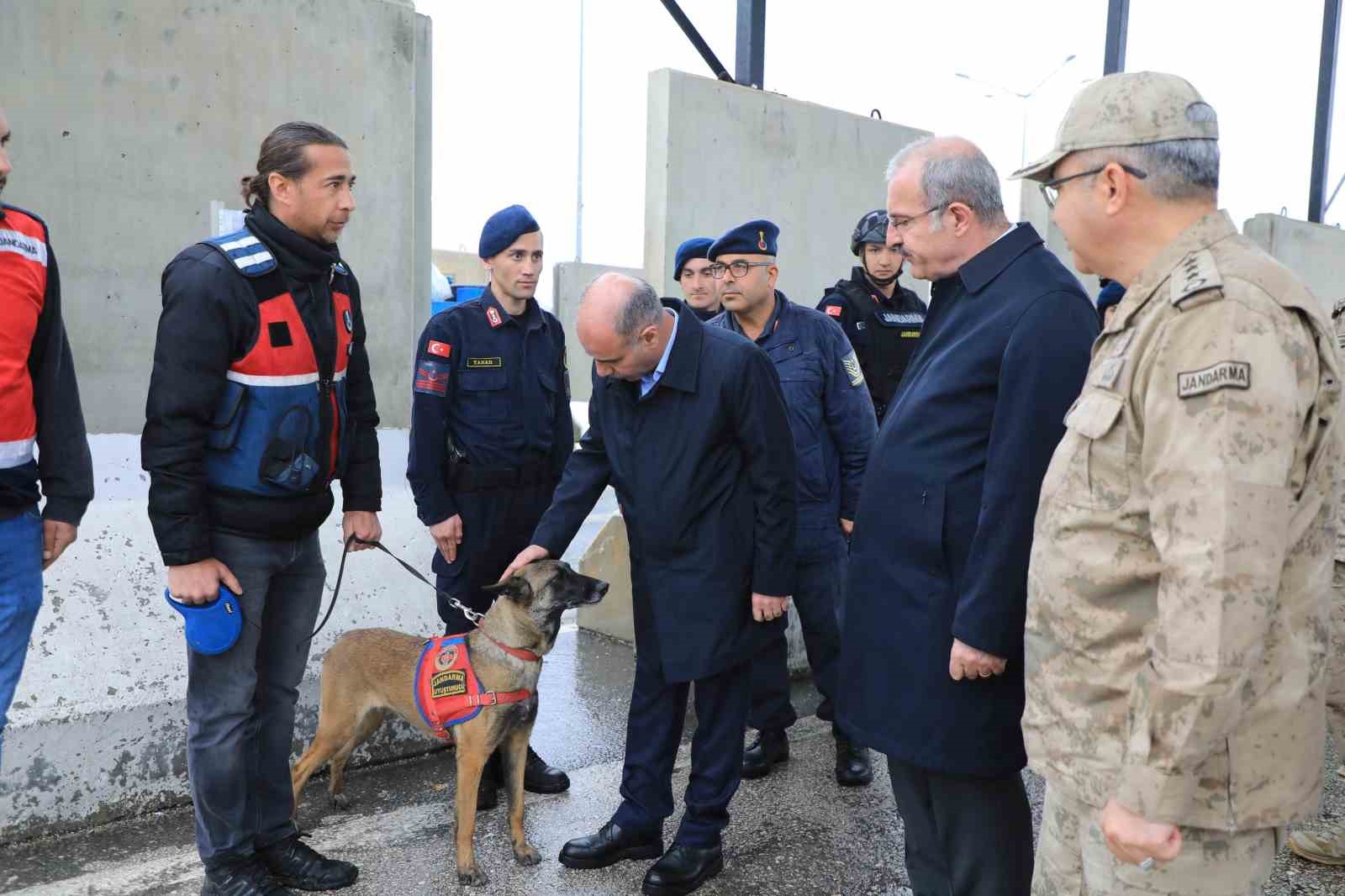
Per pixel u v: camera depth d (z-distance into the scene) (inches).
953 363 86.4
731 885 117.0
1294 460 57.4
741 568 115.5
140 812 129.9
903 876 119.6
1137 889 62.2
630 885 116.5
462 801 116.4
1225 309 56.7
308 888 113.0
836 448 152.7
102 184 203.3
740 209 252.1
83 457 102.1
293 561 110.7
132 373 211.6
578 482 128.0
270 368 101.9
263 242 102.0
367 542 122.0
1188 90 64.0
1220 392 55.1
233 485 102.7
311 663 145.5
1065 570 65.1
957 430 85.6
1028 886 89.8
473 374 136.3
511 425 138.3
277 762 114.8
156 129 206.4
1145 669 58.0
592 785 144.3
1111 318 65.5
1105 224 65.6
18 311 91.7
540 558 124.4
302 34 216.4
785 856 124.0
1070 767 65.6
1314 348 57.7
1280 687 58.9
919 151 90.7
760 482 114.3
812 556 148.9
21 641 95.5
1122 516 62.1
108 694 127.3
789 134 259.3
